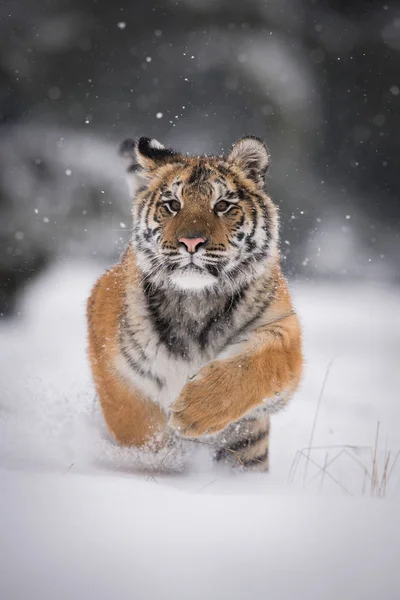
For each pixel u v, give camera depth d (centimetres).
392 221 4272
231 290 887
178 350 887
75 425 938
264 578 446
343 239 4012
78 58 3672
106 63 3753
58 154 2928
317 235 3959
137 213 927
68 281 2606
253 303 895
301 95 3912
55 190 2869
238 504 590
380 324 2653
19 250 2745
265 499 610
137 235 920
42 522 519
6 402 980
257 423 920
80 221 2858
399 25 4241
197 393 820
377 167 4312
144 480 725
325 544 501
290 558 476
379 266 4125
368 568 463
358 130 4281
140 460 876
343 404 1501
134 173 970
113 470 820
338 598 422
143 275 896
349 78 4256
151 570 452
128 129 3703
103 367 903
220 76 3809
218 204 892
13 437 879
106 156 2964
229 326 889
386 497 761
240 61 3809
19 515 530
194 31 3878
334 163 4216
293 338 883
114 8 3759
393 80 4281
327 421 1353
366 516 566
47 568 447
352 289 3703
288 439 1206
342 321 2692
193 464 901
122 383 888
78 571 446
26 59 3531
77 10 3706
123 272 930
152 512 555
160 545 490
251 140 924
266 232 921
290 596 423
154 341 883
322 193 4069
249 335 870
